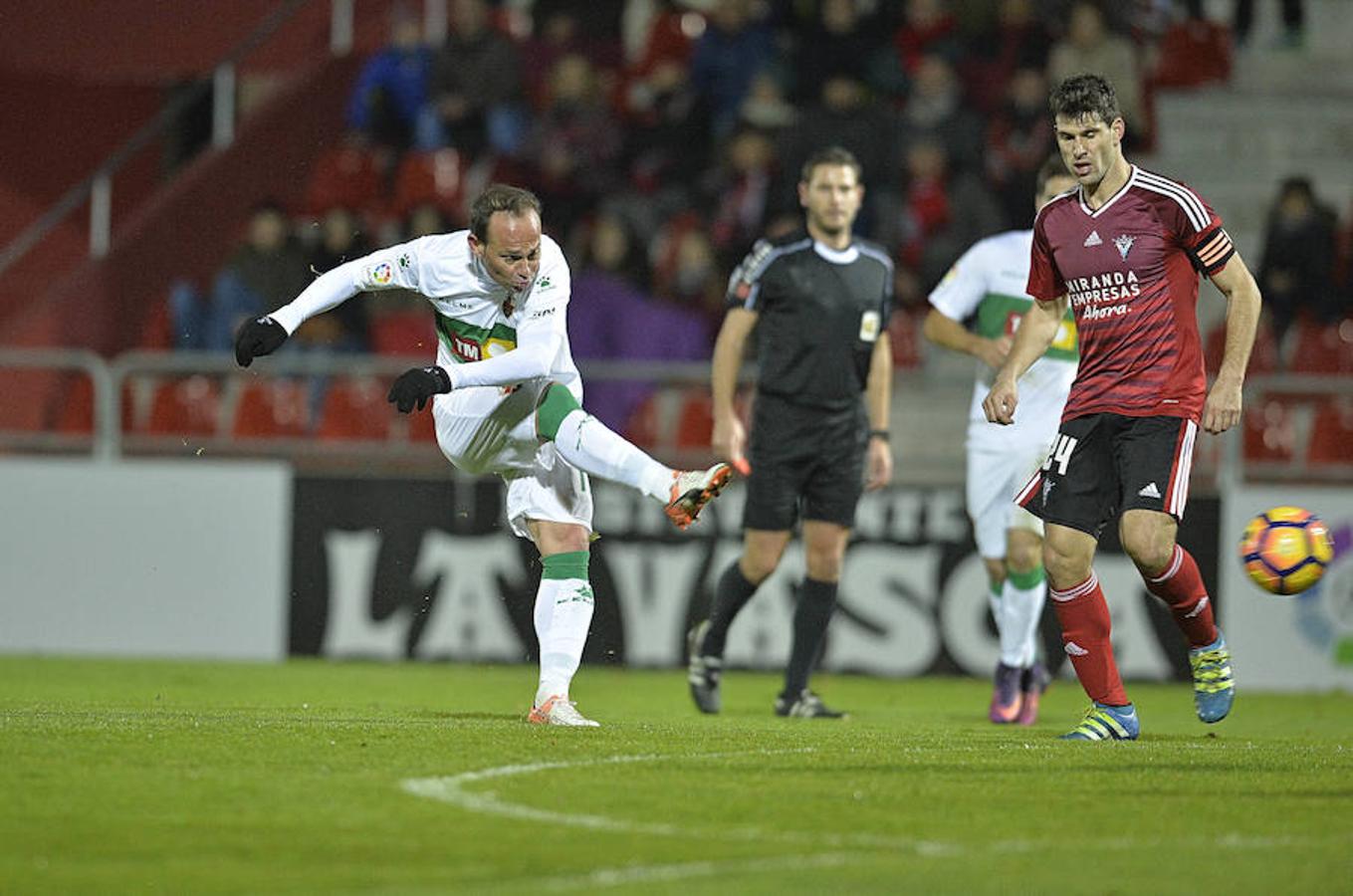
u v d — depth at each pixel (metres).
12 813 17.12
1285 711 38.97
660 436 49.72
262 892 14.24
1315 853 16.03
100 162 66.75
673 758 21.14
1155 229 24.41
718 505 46.97
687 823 17.03
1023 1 61.19
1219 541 45.84
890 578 46.69
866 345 32.97
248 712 28.14
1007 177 56.94
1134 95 60.56
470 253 24.42
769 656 46.84
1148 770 20.75
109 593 49.12
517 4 68.62
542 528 25.64
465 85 61.81
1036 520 31.92
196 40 67.12
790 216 56.44
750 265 33.25
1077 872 15.12
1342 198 63.09
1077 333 25.31
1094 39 60.38
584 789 18.73
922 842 16.31
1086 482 25.06
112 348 58.78
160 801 17.80
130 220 60.38
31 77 66.56
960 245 55.66
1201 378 24.78
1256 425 49.69
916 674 46.56
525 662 47.69
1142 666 45.91
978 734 26.06
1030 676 33.03
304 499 48.59
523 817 17.20
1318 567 25.41
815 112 57.00
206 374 51.06
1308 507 45.75
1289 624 45.72
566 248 58.84
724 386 33.62
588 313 53.41
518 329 24.44
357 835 16.33
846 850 15.91
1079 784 19.56
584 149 59.84
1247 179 63.34
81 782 18.84
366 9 64.62
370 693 37.34
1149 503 24.36
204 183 60.31
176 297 56.31
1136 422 24.66
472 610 47.88
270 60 63.09
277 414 51.44
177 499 48.97
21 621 49.44
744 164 57.28
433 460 48.88
